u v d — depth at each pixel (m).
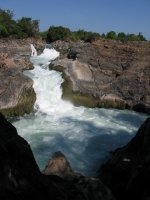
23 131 16.62
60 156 6.34
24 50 37.53
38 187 4.12
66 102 23.42
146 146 8.68
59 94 24.14
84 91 24.19
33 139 15.36
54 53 39.53
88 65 25.73
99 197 5.26
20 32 49.69
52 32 55.09
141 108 22.98
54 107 22.39
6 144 5.15
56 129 17.27
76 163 12.74
